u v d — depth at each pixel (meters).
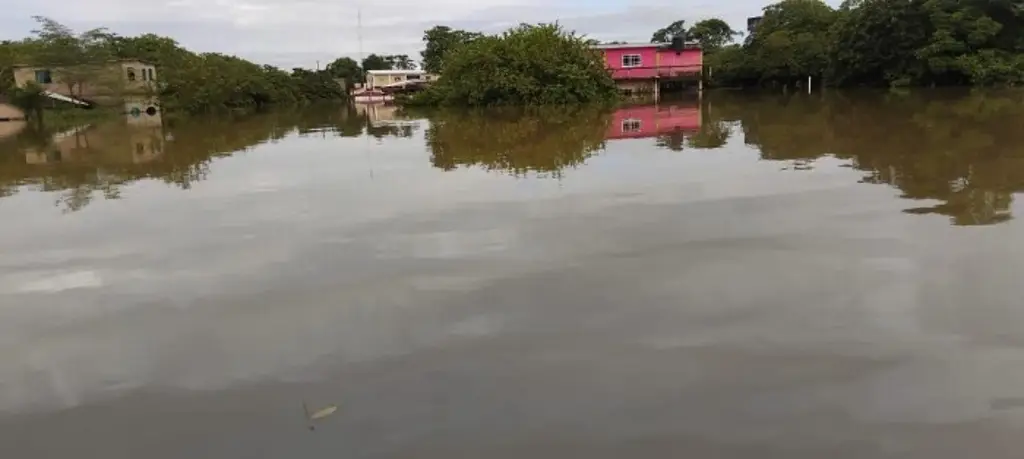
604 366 3.98
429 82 55.22
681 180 9.70
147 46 62.75
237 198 9.90
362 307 5.10
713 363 3.97
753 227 6.88
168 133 25.33
